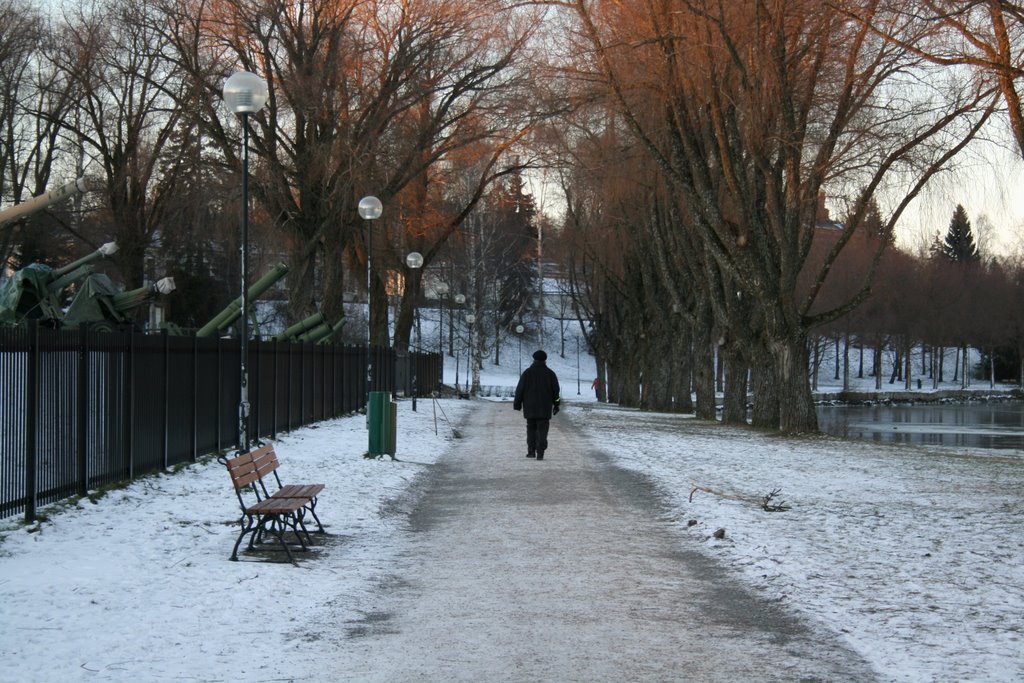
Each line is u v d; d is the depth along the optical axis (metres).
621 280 113.81
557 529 25.33
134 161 92.75
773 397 66.31
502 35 83.31
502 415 80.25
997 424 106.88
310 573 19.62
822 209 63.75
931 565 20.28
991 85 42.69
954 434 88.88
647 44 55.62
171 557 20.34
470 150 90.44
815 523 25.53
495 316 172.75
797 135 54.69
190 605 16.66
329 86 76.75
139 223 95.31
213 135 77.12
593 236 110.94
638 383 123.19
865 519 26.22
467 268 151.12
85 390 26.27
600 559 21.42
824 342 183.50
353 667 13.45
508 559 21.41
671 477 36.16
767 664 13.66
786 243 57.56
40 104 96.00
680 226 78.44
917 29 41.78
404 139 83.44
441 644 14.68
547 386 43.03
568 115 73.00
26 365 22.91
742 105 54.38
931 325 172.00
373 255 96.06
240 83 32.00
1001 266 182.50
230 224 80.19
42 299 58.81
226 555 20.91
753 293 59.56
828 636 15.18
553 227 138.12
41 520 22.92
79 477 25.91
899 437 84.31
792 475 37.31
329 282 84.50
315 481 33.03
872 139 52.75
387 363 90.06
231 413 40.91
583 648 14.48
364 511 27.39
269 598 17.42
